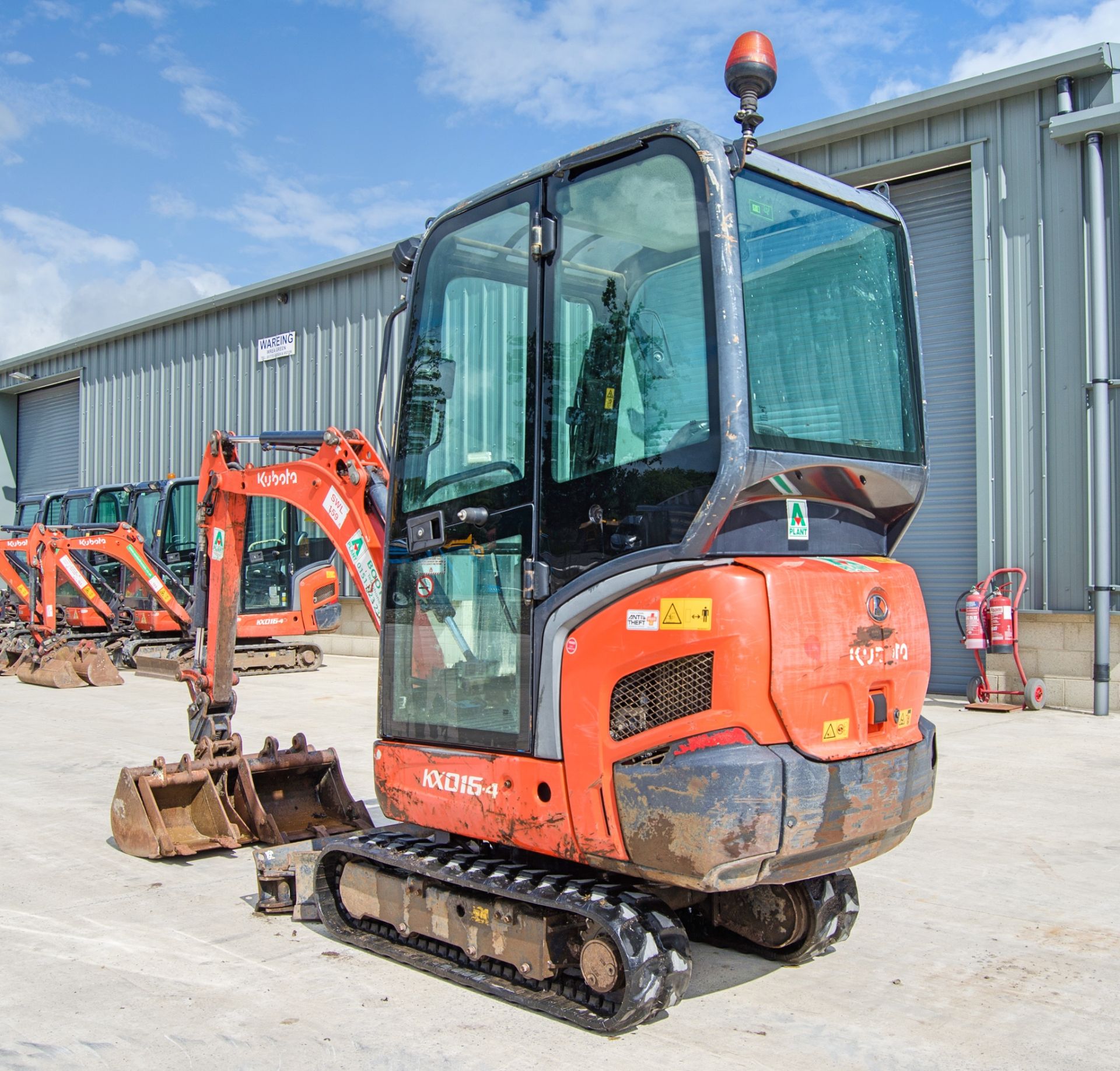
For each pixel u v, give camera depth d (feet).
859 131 37.78
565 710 10.96
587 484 11.00
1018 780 23.32
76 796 22.72
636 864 10.30
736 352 9.88
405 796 12.91
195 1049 10.67
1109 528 32.37
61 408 83.66
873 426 11.92
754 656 9.82
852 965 13.15
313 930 14.40
